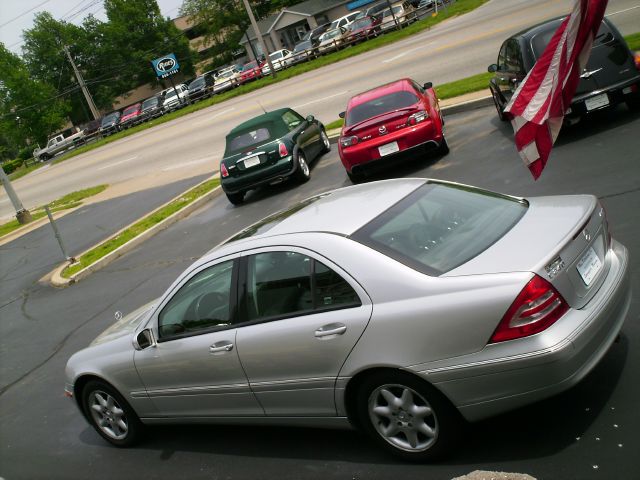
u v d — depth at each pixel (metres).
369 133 11.41
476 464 3.82
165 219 15.33
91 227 18.92
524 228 3.97
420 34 34.84
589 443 3.68
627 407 3.85
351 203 4.61
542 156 4.83
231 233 12.47
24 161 68.00
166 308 5.00
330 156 15.93
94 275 13.30
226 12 81.19
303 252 4.20
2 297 14.35
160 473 5.04
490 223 4.16
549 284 3.49
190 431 5.56
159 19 89.88
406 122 11.25
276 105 27.78
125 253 14.21
